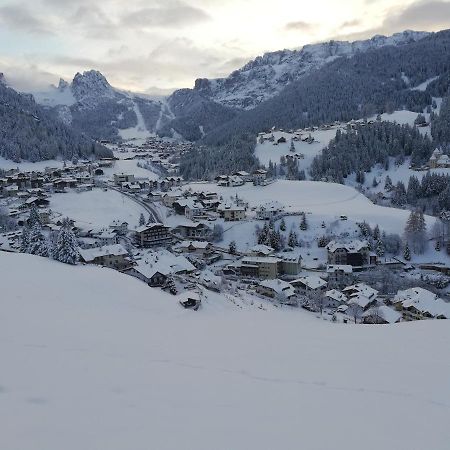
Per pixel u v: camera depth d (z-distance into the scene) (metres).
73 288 43.69
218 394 15.17
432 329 26.53
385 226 133.25
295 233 130.38
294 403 14.67
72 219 138.00
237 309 64.38
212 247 125.81
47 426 11.90
